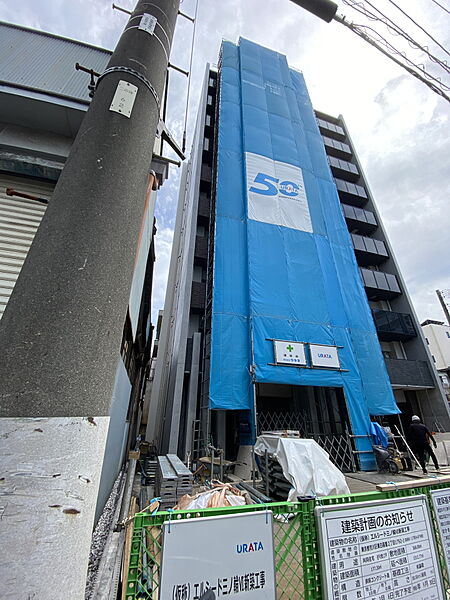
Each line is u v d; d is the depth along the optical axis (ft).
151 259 24.81
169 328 50.90
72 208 3.81
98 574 6.59
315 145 50.52
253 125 44.47
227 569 4.99
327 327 33.83
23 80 11.25
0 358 2.91
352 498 6.51
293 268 36.04
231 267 33.73
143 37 6.14
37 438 2.71
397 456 27.25
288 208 39.96
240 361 29.04
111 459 11.80
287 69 57.16
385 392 33.47
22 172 11.40
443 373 71.00
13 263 10.06
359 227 56.70
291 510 5.90
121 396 13.28
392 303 51.70
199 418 31.83
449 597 6.53
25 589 2.32
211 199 44.04
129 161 4.58
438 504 7.34
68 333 3.15
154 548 4.96
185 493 14.67
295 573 5.76
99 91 5.16
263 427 34.68
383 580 5.87
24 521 2.48
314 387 36.83
